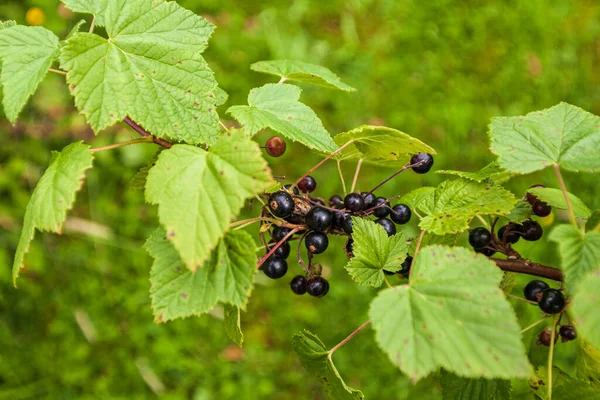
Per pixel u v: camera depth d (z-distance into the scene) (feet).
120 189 2.72
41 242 2.57
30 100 2.74
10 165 2.64
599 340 1.05
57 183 1.16
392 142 1.30
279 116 1.30
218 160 1.13
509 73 3.20
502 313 1.10
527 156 1.23
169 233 1.10
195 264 1.08
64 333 2.42
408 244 1.33
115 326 2.44
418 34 3.29
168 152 1.16
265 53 3.11
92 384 2.33
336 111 2.98
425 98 3.07
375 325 1.10
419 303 1.12
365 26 3.32
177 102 1.19
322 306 2.54
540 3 3.48
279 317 2.53
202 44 1.21
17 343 2.37
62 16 2.94
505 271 1.32
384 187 2.72
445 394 1.37
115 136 2.77
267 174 1.11
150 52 1.20
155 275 1.16
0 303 2.41
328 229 1.31
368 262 1.26
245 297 1.13
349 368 2.40
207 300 1.14
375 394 2.35
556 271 1.28
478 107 3.06
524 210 1.35
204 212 1.11
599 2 3.60
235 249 1.15
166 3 1.22
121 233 2.64
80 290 2.50
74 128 2.75
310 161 2.81
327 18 3.32
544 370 1.38
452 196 1.32
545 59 3.28
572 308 1.07
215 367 2.40
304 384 2.42
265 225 1.26
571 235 1.13
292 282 1.38
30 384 2.29
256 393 2.37
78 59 1.16
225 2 3.25
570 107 1.28
